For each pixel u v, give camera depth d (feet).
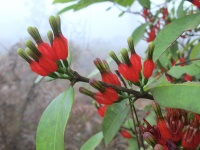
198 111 0.32
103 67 0.41
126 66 0.41
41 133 0.40
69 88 0.41
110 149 1.08
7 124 1.64
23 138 1.66
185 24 0.44
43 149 0.40
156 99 0.37
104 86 0.40
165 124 0.37
